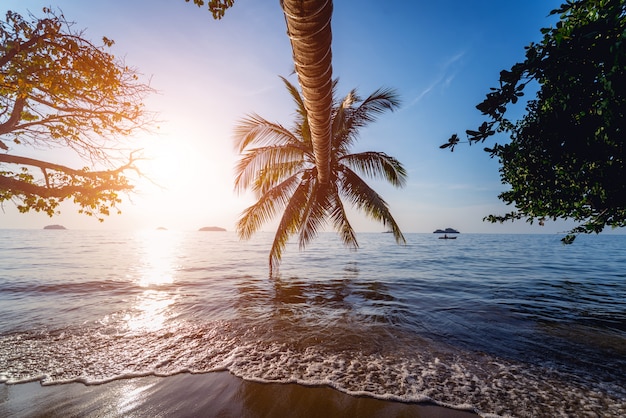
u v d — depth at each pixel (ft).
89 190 14.32
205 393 11.99
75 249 119.55
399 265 65.00
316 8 4.75
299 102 39.22
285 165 41.75
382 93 38.06
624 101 4.76
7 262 67.41
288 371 13.91
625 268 61.16
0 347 16.92
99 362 14.98
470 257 89.45
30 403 11.28
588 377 13.47
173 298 30.45
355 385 12.60
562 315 24.13
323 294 32.63
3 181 12.61
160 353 16.10
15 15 12.23
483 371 14.01
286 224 39.63
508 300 29.91
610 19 4.02
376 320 22.35
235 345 17.28
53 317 23.35
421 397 11.66
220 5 10.86
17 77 12.14
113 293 33.30
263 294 32.60
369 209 38.81
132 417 10.43
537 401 11.44
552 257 91.45
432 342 17.76
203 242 221.66
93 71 13.11
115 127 15.35
